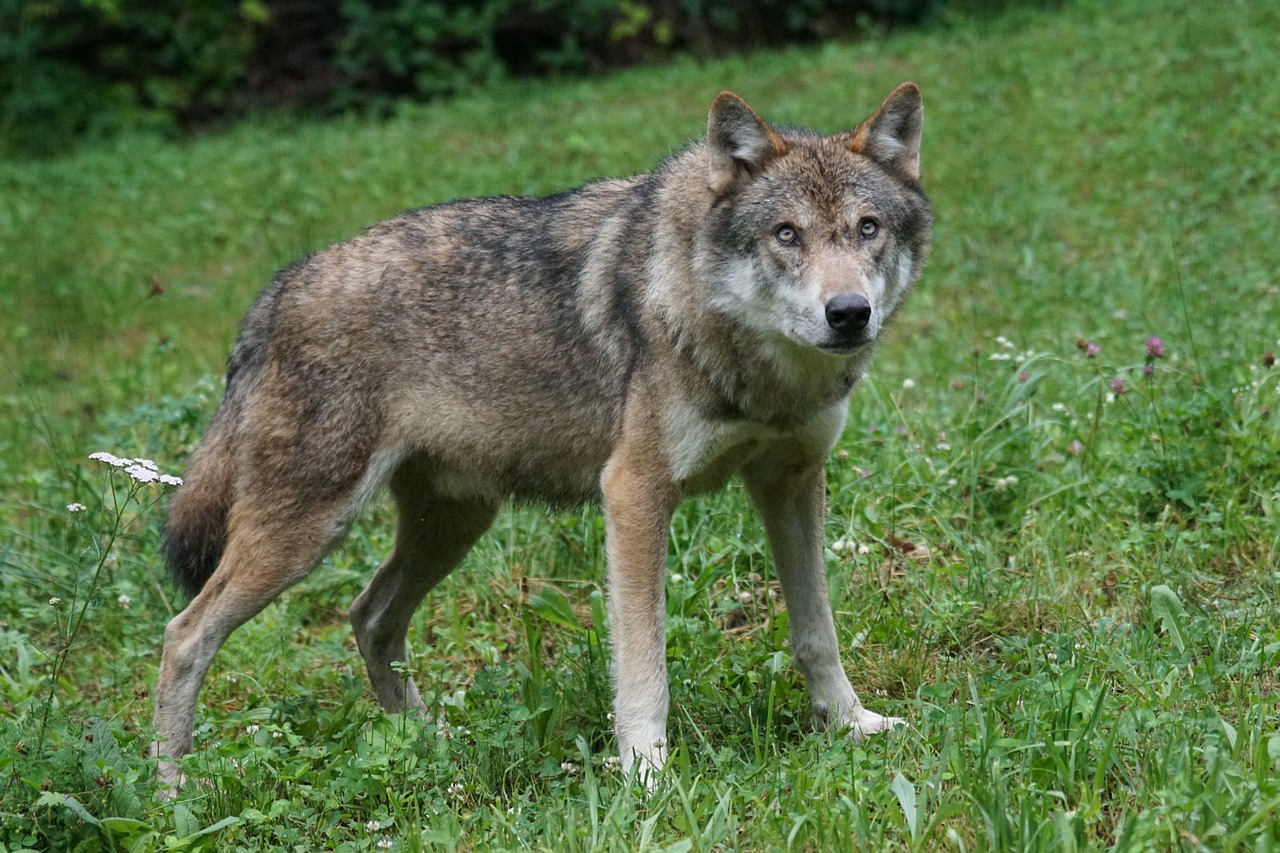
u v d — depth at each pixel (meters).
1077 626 8.22
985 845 5.78
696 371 7.38
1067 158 18.52
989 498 9.84
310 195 21.56
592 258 7.86
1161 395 10.61
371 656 8.85
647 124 23.00
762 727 7.81
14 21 28.84
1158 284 13.56
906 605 8.77
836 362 7.44
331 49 29.48
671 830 6.43
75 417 14.37
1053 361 11.63
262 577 8.18
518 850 6.29
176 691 8.02
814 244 7.24
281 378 8.20
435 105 27.03
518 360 7.95
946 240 16.28
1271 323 11.55
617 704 7.37
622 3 28.70
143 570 10.39
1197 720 6.56
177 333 16.77
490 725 7.73
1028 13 27.38
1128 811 5.92
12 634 9.38
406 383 8.17
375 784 7.25
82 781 6.75
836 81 24.22
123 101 29.05
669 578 9.29
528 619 9.24
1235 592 8.34
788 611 7.91
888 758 6.78
